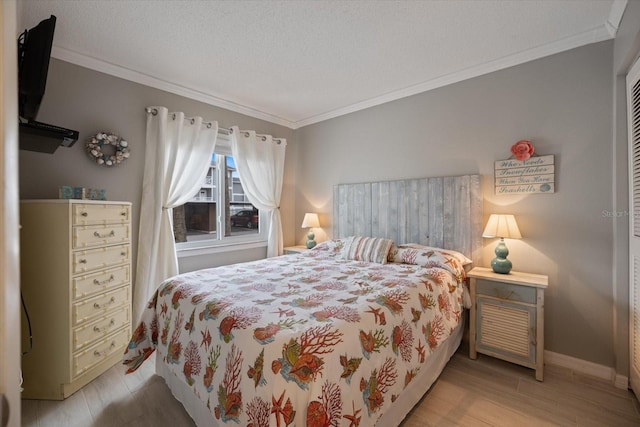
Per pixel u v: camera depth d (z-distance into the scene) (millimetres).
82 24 1953
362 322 1333
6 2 427
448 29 2010
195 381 1400
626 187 1895
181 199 2906
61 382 1778
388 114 3170
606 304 2008
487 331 2168
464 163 2639
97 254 1998
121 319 2203
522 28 1997
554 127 2199
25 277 1806
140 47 2238
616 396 1796
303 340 1137
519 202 2344
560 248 2170
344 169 3586
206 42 2176
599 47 2027
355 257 2744
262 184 3670
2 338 420
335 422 1068
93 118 2404
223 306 1453
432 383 1842
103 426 1555
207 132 3076
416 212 2895
